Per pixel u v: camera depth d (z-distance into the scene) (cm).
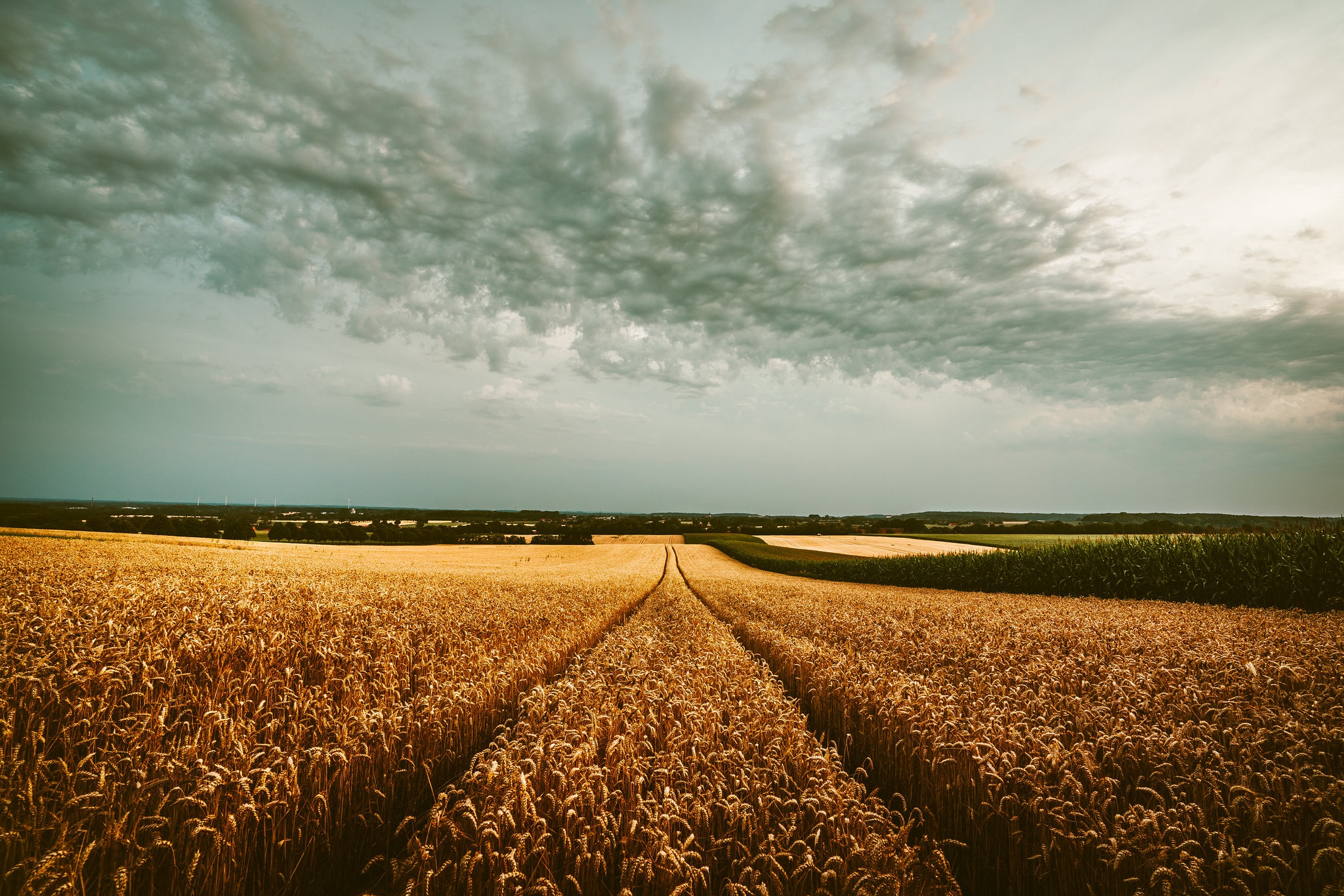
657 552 7819
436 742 570
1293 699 594
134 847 371
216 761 440
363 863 468
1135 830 357
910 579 3706
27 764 434
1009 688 688
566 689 693
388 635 1016
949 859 470
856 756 659
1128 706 586
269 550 4988
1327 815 363
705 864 369
